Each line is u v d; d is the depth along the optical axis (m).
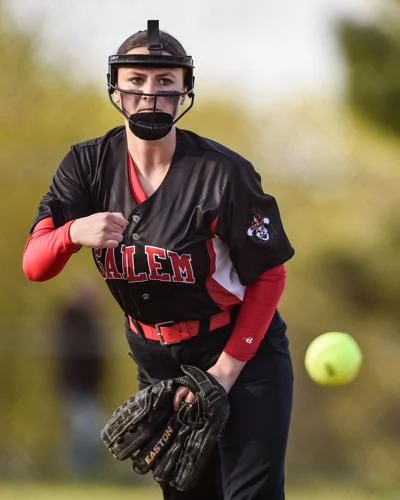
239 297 13.70
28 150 52.84
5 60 52.41
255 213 13.40
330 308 57.81
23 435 42.78
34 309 50.78
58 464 38.97
